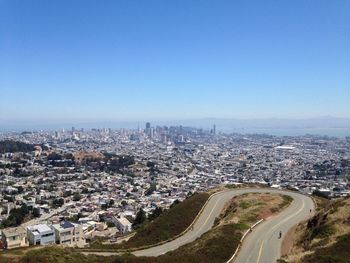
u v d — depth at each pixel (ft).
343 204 147.54
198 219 208.13
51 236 218.79
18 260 117.60
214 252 128.26
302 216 187.42
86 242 238.27
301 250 123.44
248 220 176.55
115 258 121.90
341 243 111.86
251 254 129.29
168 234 187.52
